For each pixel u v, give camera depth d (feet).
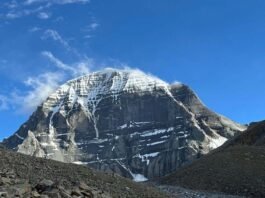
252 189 211.20
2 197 63.77
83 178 120.37
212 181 226.58
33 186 77.77
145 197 124.26
